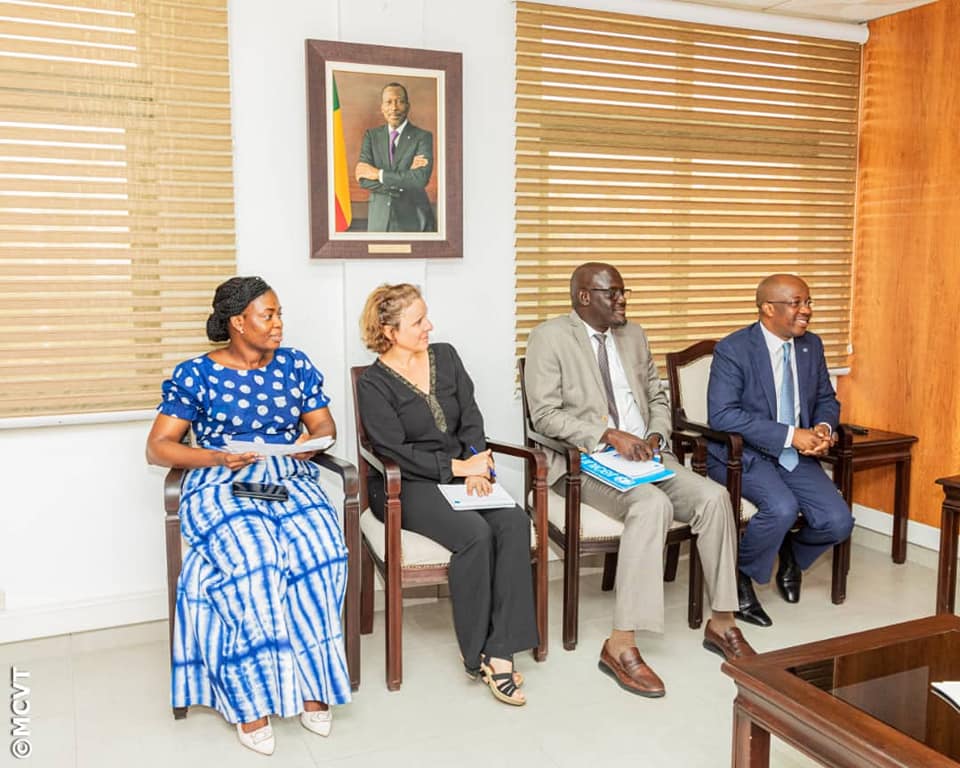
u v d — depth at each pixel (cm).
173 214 288
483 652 261
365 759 228
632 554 272
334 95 302
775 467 330
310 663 238
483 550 254
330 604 242
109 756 228
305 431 284
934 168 365
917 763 146
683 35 357
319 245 306
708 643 294
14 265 269
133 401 288
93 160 276
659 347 373
